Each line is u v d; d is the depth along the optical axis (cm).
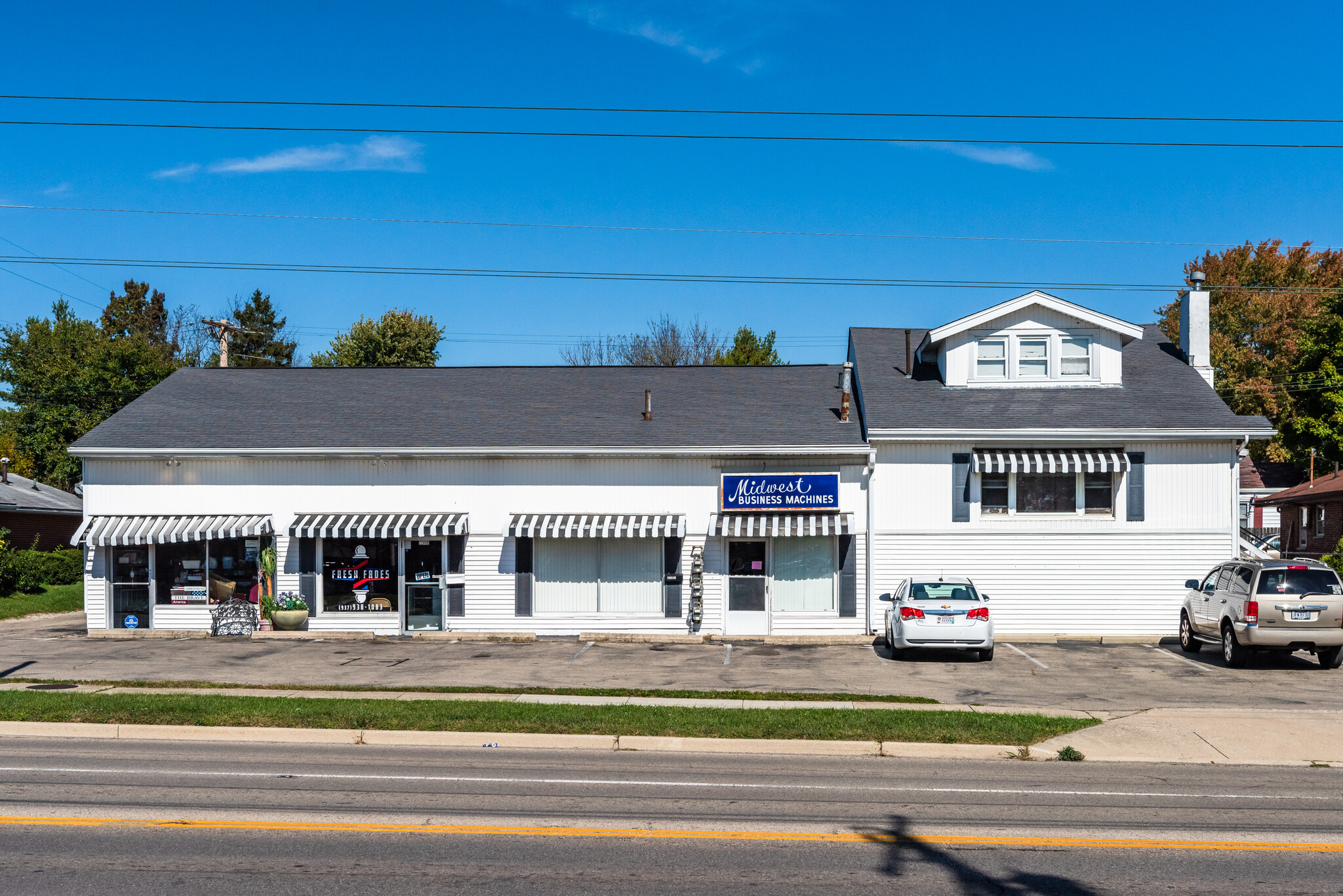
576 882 736
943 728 1353
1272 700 1639
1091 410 2578
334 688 1722
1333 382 5159
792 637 2472
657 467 2567
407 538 2564
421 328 6625
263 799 980
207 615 2583
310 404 2848
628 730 1348
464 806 956
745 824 902
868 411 2586
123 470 2581
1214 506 2492
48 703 1503
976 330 2717
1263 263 6900
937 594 2172
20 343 6656
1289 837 871
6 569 3472
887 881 743
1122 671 1975
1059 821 922
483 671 1961
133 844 820
